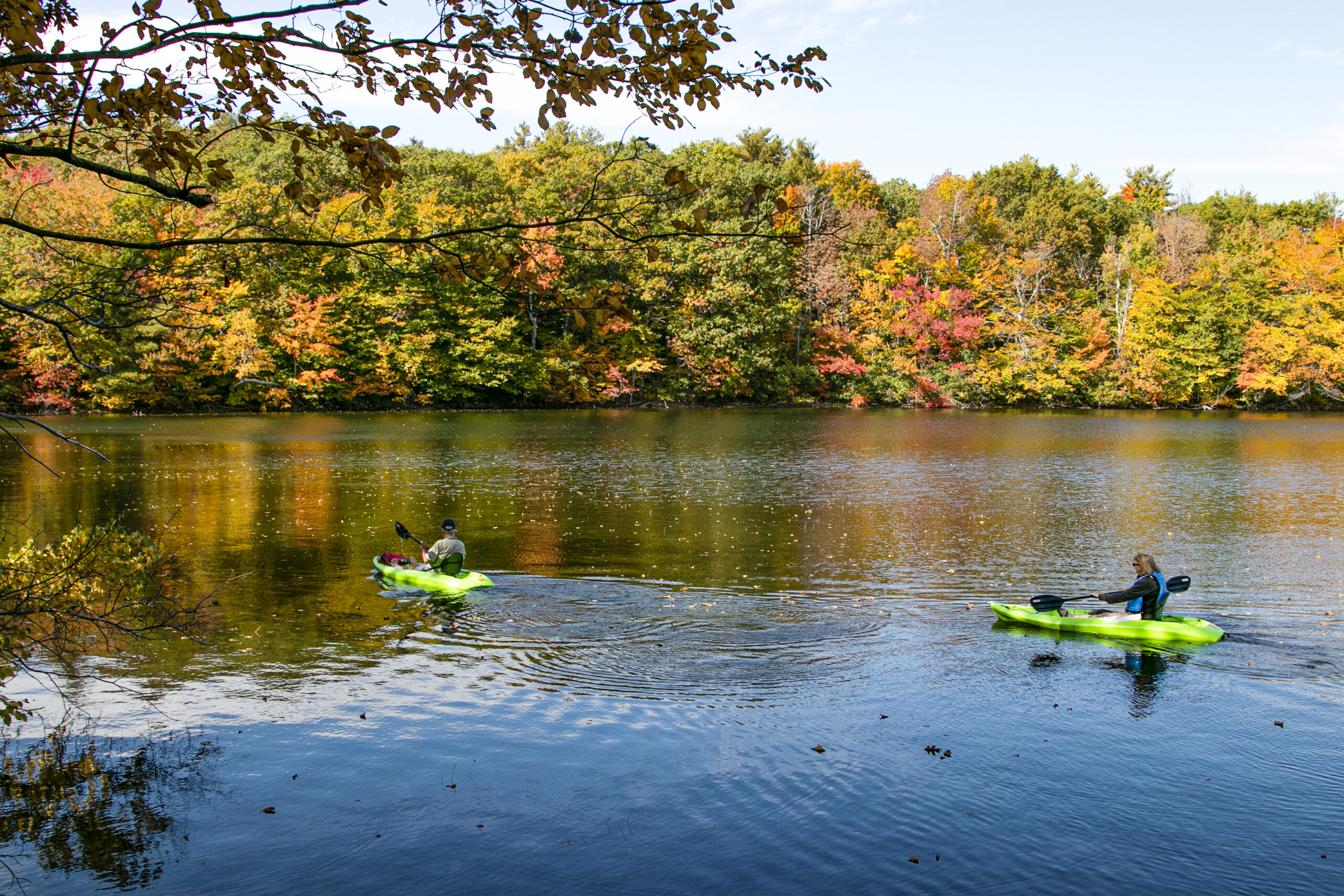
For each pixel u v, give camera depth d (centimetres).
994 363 6419
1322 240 6194
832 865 510
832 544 1480
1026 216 7688
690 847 527
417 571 1197
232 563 1295
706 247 5428
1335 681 822
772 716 730
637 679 817
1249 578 1252
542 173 6031
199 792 589
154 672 819
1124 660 882
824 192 7238
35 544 1361
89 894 477
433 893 479
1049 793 596
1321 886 492
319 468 2409
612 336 5759
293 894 477
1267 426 4303
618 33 457
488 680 809
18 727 692
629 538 1517
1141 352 6372
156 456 2622
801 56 475
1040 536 1557
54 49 461
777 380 6156
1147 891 486
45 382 3881
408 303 5006
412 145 6512
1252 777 621
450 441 3192
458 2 456
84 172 2216
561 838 536
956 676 834
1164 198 9869
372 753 652
